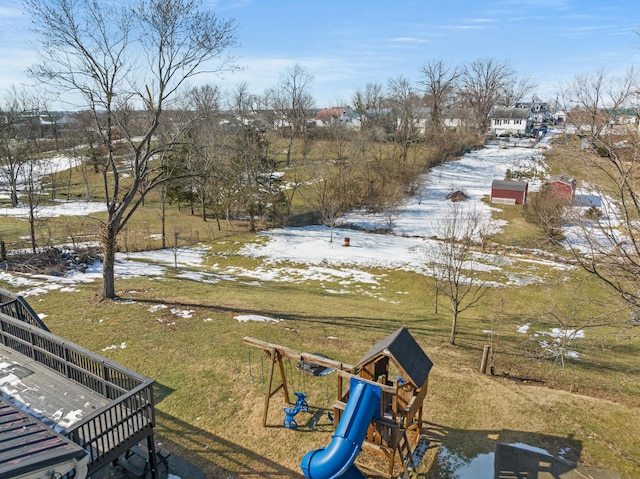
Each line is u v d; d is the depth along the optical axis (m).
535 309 20.95
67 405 8.69
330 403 11.16
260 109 80.00
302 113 72.44
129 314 16.25
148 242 31.38
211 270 26.23
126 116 19.00
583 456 9.36
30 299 17.33
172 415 10.47
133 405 8.02
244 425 10.20
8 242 27.94
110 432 7.89
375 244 32.62
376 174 48.25
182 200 39.44
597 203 30.00
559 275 25.38
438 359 14.05
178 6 15.22
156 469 8.23
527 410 11.04
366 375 8.85
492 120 80.94
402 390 8.92
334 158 52.00
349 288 24.08
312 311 18.69
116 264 24.64
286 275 26.08
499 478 8.67
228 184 33.88
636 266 9.52
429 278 25.52
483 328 18.23
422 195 46.06
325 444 9.59
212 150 30.81
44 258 22.56
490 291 23.45
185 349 13.67
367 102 69.12
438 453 9.41
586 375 13.54
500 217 37.66
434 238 34.03
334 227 38.12
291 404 10.97
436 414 10.81
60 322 15.30
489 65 74.69
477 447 9.61
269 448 9.45
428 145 61.72
